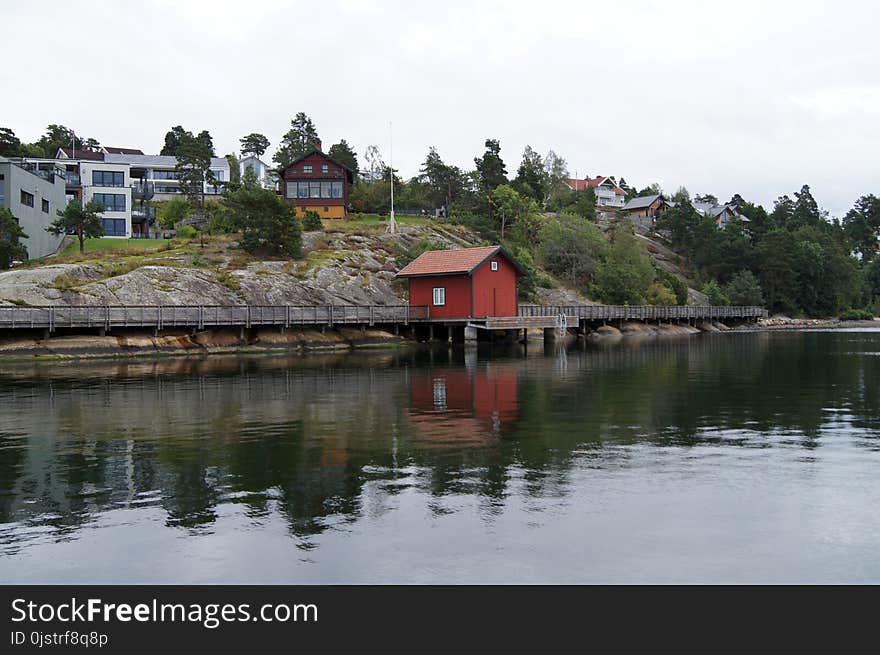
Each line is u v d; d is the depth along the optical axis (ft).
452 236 268.82
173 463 47.11
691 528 33.94
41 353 124.26
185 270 167.94
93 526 34.81
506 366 118.83
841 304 371.56
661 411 68.74
